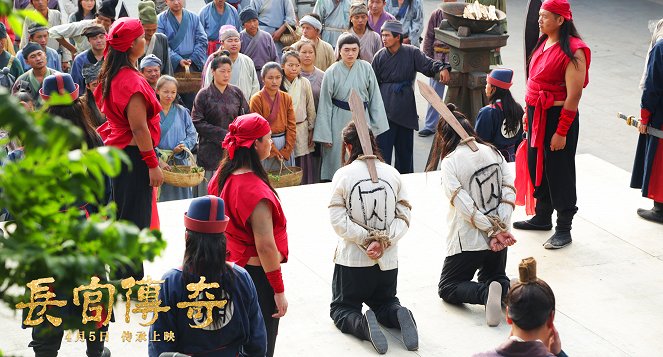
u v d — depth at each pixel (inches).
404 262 271.0
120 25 213.3
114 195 225.6
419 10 518.0
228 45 394.6
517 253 279.9
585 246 285.3
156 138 226.5
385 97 410.9
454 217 239.5
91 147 203.0
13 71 379.9
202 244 157.1
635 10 770.2
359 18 449.7
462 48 414.6
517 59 634.2
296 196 318.7
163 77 350.9
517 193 296.0
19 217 81.5
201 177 338.6
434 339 229.0
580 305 249.6
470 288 237.6
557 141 275.0
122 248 81.2
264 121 184.9
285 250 191.6
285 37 477.1
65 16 589.9
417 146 491.5
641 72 605.9
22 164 78.4
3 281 82.8
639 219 305.9
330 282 258.4
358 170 218.7
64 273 78.8
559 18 268.7
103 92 219.5
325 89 393.4
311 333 230.5
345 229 216.5
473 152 232.5
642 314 245.8
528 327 148.6
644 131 298.0
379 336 218.8
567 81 270.1
